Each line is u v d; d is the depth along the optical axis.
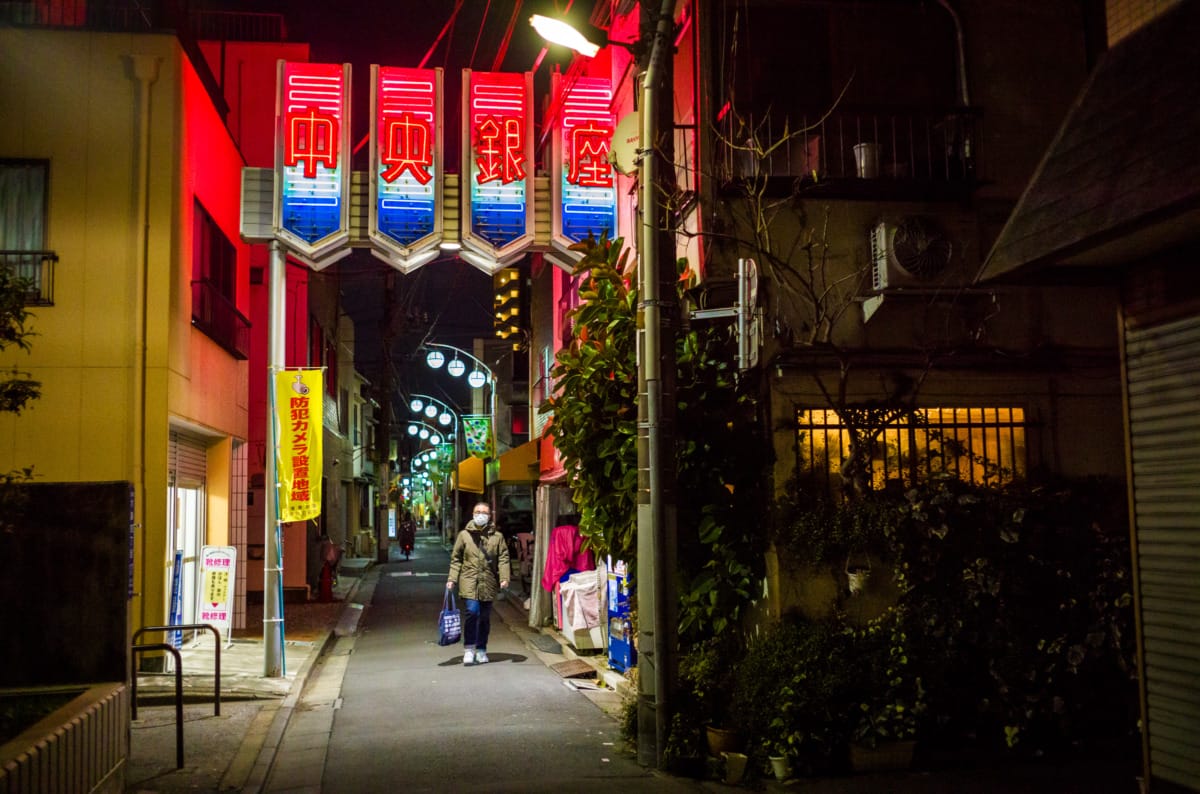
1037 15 11.20
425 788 7.70
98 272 12.80
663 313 8.76
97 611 6.95
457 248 13.62
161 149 13.12
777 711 7.96
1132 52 5.52
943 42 11.23
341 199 13.31
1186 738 5.29
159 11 13.45
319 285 28.70
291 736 9.83
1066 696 8.29
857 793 7.40
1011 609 8.45
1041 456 9.58
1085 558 8.59
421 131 13.48
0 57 12.95
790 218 10.20
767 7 11.01
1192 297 5.27
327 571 23.78
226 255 17.05
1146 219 4.62
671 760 8.18
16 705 6.38
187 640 15.58
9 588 6.88
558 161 13.71
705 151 10.57
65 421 12.59
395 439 84.25
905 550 8.61
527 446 21.22
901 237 9.84
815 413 9.36
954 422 9.56
